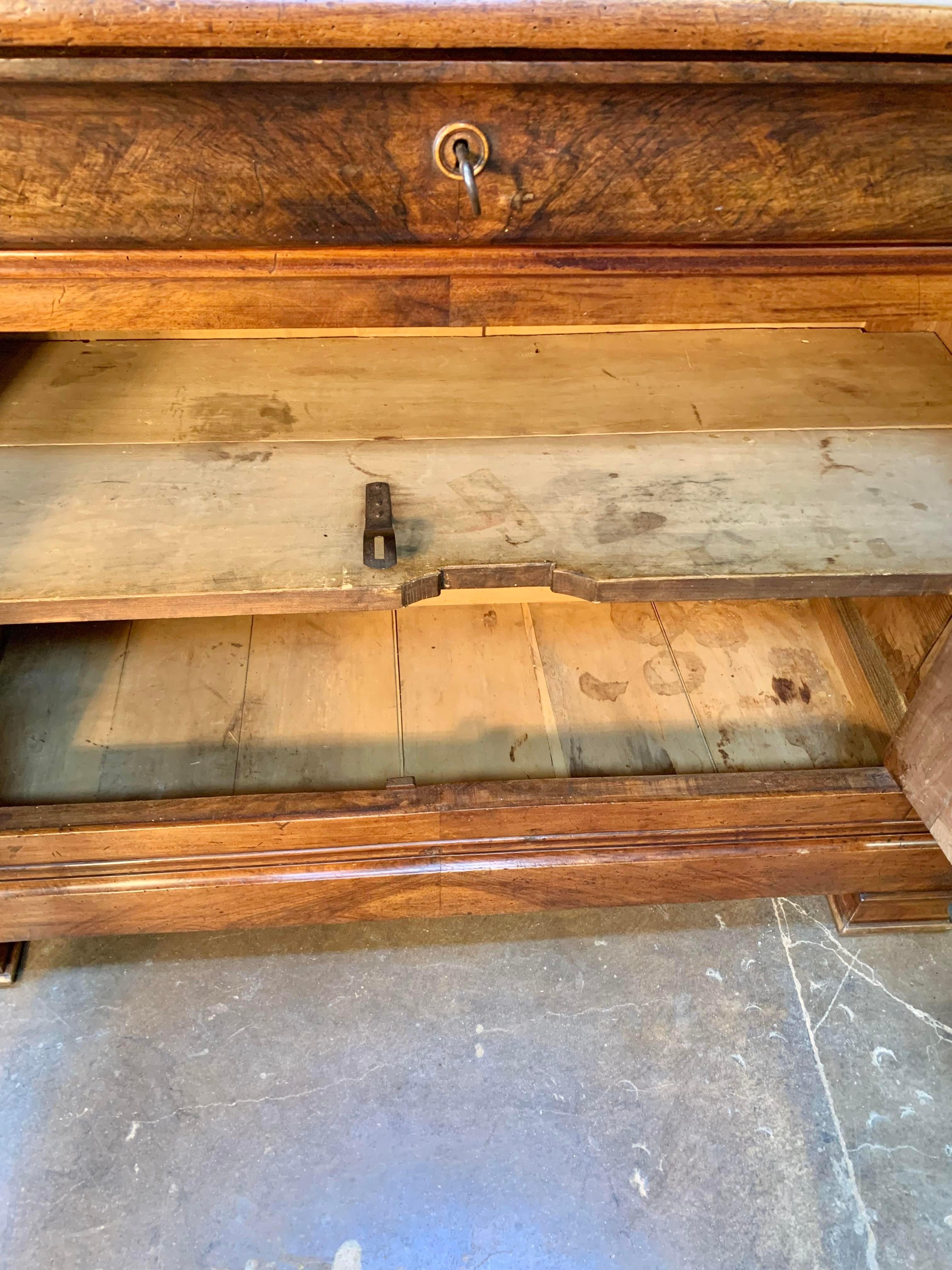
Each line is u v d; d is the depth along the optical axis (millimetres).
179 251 535
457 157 493
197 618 1016
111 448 765
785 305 608
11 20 412
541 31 433
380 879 870
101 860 819
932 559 707
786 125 500
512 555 694
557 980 948
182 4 411
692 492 756
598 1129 841
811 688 989
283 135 481
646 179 518
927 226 562
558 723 941
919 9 442
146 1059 872
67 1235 764
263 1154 815
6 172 486
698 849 883
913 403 855
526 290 583
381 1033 899
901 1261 772
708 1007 932
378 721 932
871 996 947
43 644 975
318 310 581
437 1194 796
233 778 876
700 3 432
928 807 803
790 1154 831
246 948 961
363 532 706
